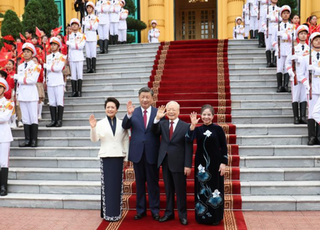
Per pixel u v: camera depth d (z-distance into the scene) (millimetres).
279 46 7875
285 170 5648
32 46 6727
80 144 6844
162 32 17219
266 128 6660
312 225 4570
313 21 9000
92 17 9594
